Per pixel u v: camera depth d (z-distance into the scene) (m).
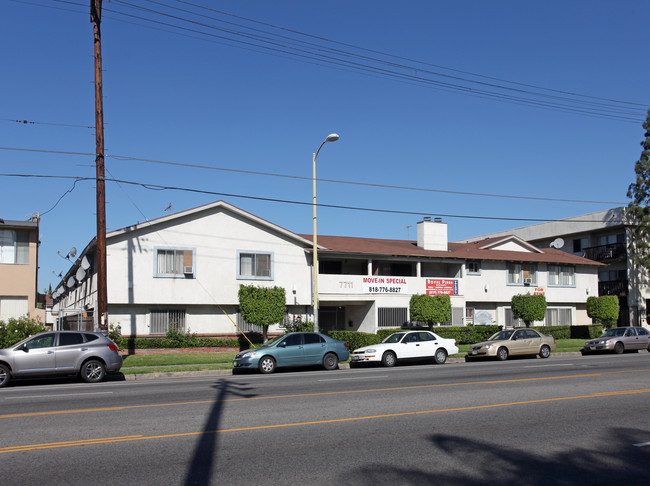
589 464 7.46
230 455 7.78
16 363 17.05
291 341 21.59
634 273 45.56
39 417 10.59
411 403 12.08
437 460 7.59
